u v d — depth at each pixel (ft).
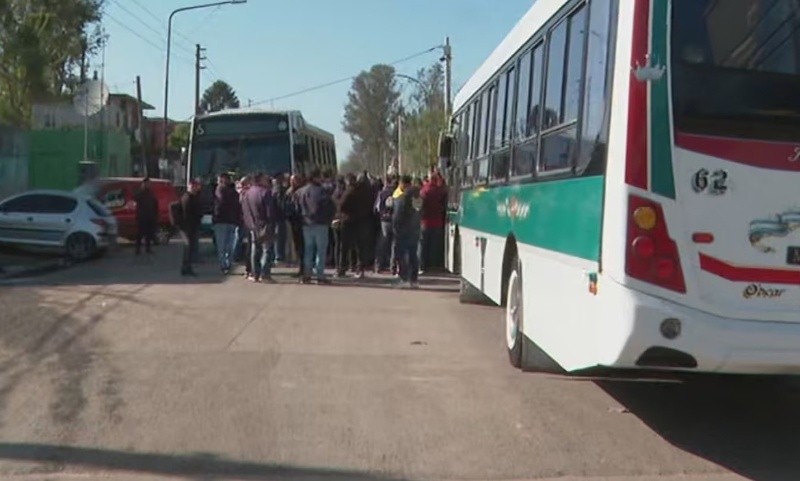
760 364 18.70
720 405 25.82
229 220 58.65
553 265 23.73
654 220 18.52
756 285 18.67
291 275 57.77
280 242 63.21
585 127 21.16
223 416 24.18
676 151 18.54
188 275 58.13
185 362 30.63
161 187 90.27
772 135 18.72
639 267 18.49
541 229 25.50
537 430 23.15
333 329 37.45
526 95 28.84
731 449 21.77
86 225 70.79
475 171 40.37
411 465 20.48
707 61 18.71
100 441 22.06
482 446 21.83
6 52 111.55
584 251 20.53
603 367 20.29
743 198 18.65
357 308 43.60
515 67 30.96
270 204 54.54
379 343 34.53
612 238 18.89
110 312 41.16
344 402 25.68
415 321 39.88
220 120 81.00
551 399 26.16
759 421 24.27
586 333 20.20
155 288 50.75
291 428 23.18
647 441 22.34
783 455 21.36
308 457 20.99
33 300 44.86
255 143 80.53
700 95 18.65
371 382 28.07
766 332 18.49
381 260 60.80
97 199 82.58
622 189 18.70
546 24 26.32
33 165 113.19
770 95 18.78
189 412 24.54
